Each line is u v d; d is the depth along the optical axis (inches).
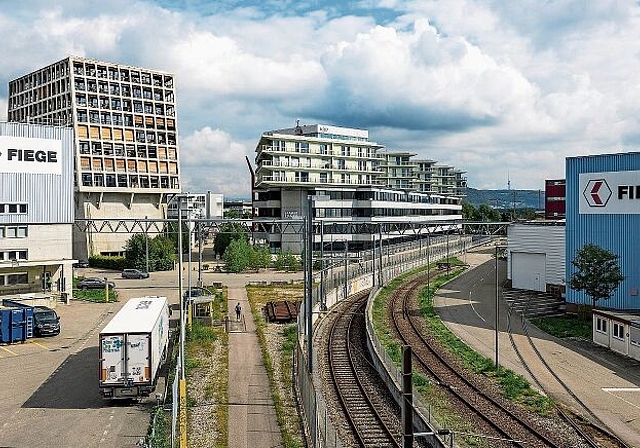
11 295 1854.1
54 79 3516.2
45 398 984.9
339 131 3991.1
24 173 1911.9
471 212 5964.6
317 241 3503.9
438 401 986.7
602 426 876.6
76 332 1533.0
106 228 3604.8
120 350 932.6
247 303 2055.9
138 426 853.2
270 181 3526.1
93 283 2340.1
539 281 2197.3
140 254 3105.3
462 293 2224.4
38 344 1392.7
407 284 2583.7
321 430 787.4
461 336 1514.5
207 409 932.0
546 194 3560.5
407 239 4237.2
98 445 784.9
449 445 768.3
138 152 3649.1
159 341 1079.0
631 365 1221.7
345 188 3740.2
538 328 1604.3
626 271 1683.1
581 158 1768.0
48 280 2005.4
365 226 3319.4
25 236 1921.8
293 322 1715.1
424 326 1648.6
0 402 964.6
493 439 812.6
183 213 2534.5
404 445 430.9
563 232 2087.8
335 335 1574.8
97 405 947.3
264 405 954.1
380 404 1002.7
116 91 3577.8
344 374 1195.9
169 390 1000.9
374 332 1437.0
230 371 1163.9
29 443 792.3
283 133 4143.7
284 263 3102.9
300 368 1054.4
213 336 1477.6
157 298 1275.8
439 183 6161.4
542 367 1206.9
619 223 1694.1
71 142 2025.1
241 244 3137.3
